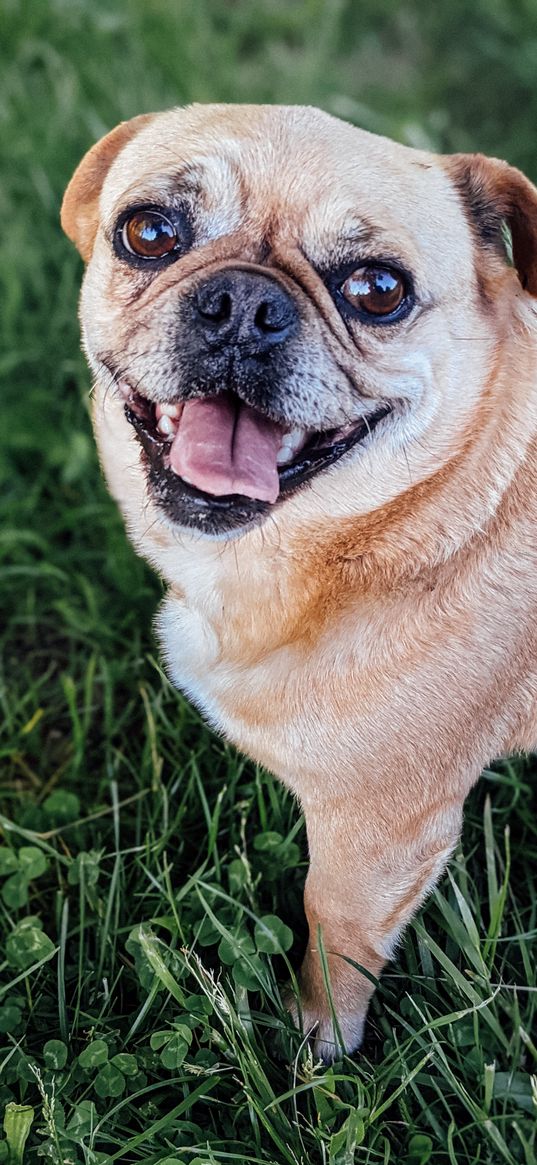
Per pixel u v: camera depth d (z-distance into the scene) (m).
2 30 0.79
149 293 0.40
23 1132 0.40
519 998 0.45
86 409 0.62
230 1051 0.42
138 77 0.78
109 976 0.45
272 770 0.44
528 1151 0.40
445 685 0.41
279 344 0.38
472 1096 0.42
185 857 0.49
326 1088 0.42
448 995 0.45
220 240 0.40
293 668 0.42
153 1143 0.41
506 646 0.42
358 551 0.42
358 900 0.43
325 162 0.39
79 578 0.58
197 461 0.39
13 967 0.46
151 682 0.55
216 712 0.44
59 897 0.46
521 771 0.51
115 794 0.48
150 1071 0.43
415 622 0.41
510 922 0.47
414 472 0.41
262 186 0.39
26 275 0.67
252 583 0.43
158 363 0.38
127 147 0.44
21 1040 0.43
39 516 0.61
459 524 0.41
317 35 0.89
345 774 0.42
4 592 0.59
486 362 0.41
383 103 0.85
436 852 0.43
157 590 0.58
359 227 0.39
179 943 0.46
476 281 0.41
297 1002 0.44
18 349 0.65
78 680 0.57
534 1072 0.44
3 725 0.53
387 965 0.46
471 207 0.42
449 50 0.90
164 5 0.84
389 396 0.40
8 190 0.71
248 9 0.92
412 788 0.42
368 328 0.39
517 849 0.49
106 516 0.60
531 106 0.84
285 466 0.40
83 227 0.46
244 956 0.43
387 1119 0.43
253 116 0.41
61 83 0.77
